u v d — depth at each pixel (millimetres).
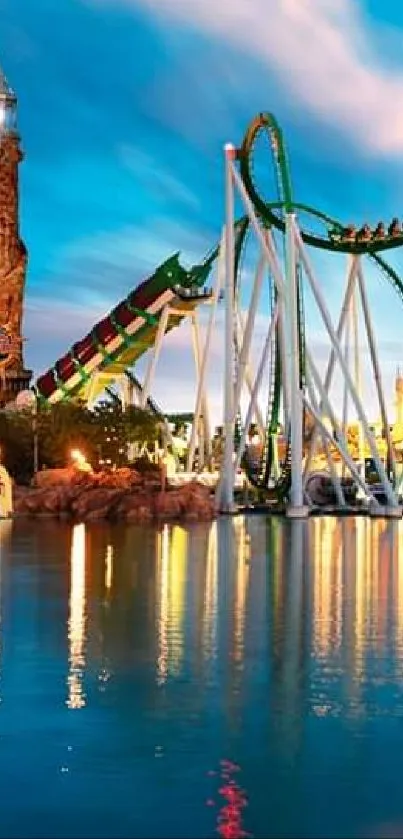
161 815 21531
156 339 165125
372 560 74625
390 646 37344
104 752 24906
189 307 163875
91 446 160625
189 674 32656
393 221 140250
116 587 54281
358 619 43938
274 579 60375
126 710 28266
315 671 33062
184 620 43250
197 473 163500
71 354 176750
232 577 60938
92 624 41844
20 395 182250
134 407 173625
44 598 49594
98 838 20547
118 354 171500
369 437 147625
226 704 29016
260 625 42062
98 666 33719
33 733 26484
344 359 146000
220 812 21734
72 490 123500
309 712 28219
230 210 135625
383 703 29141
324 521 130375
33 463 153250
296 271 138125
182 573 62250
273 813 21406
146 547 80500
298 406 134375
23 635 39188
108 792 22578
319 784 23062
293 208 135375
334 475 156250
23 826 21094
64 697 29797
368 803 22125
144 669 33281
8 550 76312
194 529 106500
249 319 142375
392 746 25453
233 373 136750
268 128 133375
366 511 150625
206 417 181125
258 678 31984
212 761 24516
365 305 157500
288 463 145625
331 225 142500
